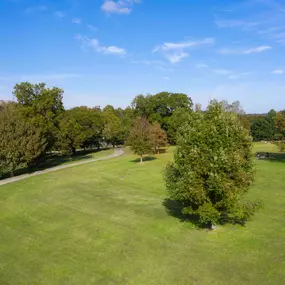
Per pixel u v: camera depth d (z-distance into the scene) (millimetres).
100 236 16312
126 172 37000
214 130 14711
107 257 13781
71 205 22688
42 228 17969
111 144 91938
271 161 39562
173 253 13867
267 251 13656
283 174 30625
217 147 14484
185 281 11445
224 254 13539
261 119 82375
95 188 28547
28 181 33094
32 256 14172
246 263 12656
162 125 79875
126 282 11570
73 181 32375
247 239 15039
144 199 23984
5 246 15414
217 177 13727
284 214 18750
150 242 15250
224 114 15695
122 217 19438
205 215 14625
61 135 52250
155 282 11477
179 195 15312
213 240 15094
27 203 23578
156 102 82375
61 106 59750
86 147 79125
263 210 19594
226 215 18344
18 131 37438
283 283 11031
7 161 35094
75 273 12414
